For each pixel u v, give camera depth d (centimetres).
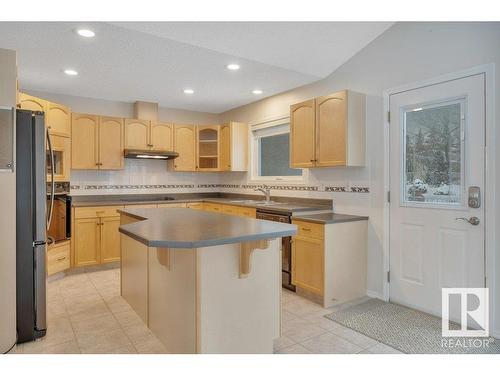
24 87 425
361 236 340
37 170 251
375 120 337
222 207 482
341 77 371
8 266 228
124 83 411
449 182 280
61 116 407
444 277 282
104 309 307
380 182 333
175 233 190
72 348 236
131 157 501
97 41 286
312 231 326
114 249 445
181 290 207
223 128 535
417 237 303
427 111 296
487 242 255
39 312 250
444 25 281
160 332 243
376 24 312
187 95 472
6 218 227
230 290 202
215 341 197
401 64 313
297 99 433
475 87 261
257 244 200
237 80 401
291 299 334
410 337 252
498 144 248
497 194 249
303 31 298
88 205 426
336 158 338
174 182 562
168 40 288
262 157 519
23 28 261
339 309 309
